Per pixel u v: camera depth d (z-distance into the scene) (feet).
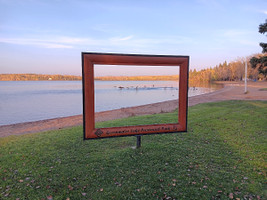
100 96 112.47
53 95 122.21
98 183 11.77
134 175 12.64
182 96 16.31
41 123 37.83
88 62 14.02
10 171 13.32
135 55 14.74
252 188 11.22
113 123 28.07
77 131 23.89
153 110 50.52
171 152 16.34
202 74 434.30
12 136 23.50
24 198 10.39
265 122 27.02
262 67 56.34
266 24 51.47
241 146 17.89
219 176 12.53
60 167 13.79
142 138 20.27
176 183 11.73
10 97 107.76
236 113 34.14
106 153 16.28
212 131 22.88
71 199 10.32
